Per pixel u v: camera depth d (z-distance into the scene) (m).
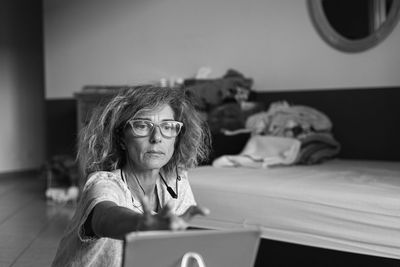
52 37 6.70
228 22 5.21
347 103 4.52
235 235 1.08
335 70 4.57
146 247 0.98
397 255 2.37
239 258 1.12
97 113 1.48
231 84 4.71
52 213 5.03
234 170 3.54
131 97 1.45
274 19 4.89
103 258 1.35
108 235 1.14
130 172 1.50
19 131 8.31
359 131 4.47
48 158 6.87
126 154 1.51
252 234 1.10
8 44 8.20
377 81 4.36
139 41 5.96
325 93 4.63
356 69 4.46
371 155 4.41
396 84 4.28
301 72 4.76
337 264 2.68
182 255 1.04
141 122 1.42
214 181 3.04
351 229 2.50
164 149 1.44
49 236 4.11
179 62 5.63
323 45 4.63
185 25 5.55
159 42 5.79
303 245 2.79
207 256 1.07
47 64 6.78
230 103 4.58
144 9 5.89
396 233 2.38
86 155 1.50
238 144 4.30
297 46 4.77
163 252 1.01
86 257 1.34
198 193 3.06
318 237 2.60
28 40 8.45
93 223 1.21
